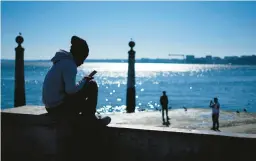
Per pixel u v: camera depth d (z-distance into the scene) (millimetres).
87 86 4270
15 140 4754
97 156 4391
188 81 145125
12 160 4793
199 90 95000
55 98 4234
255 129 16844
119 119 19516
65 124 4297
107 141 4430
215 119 17531
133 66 23703
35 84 112500
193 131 4039
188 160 3943
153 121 19344
